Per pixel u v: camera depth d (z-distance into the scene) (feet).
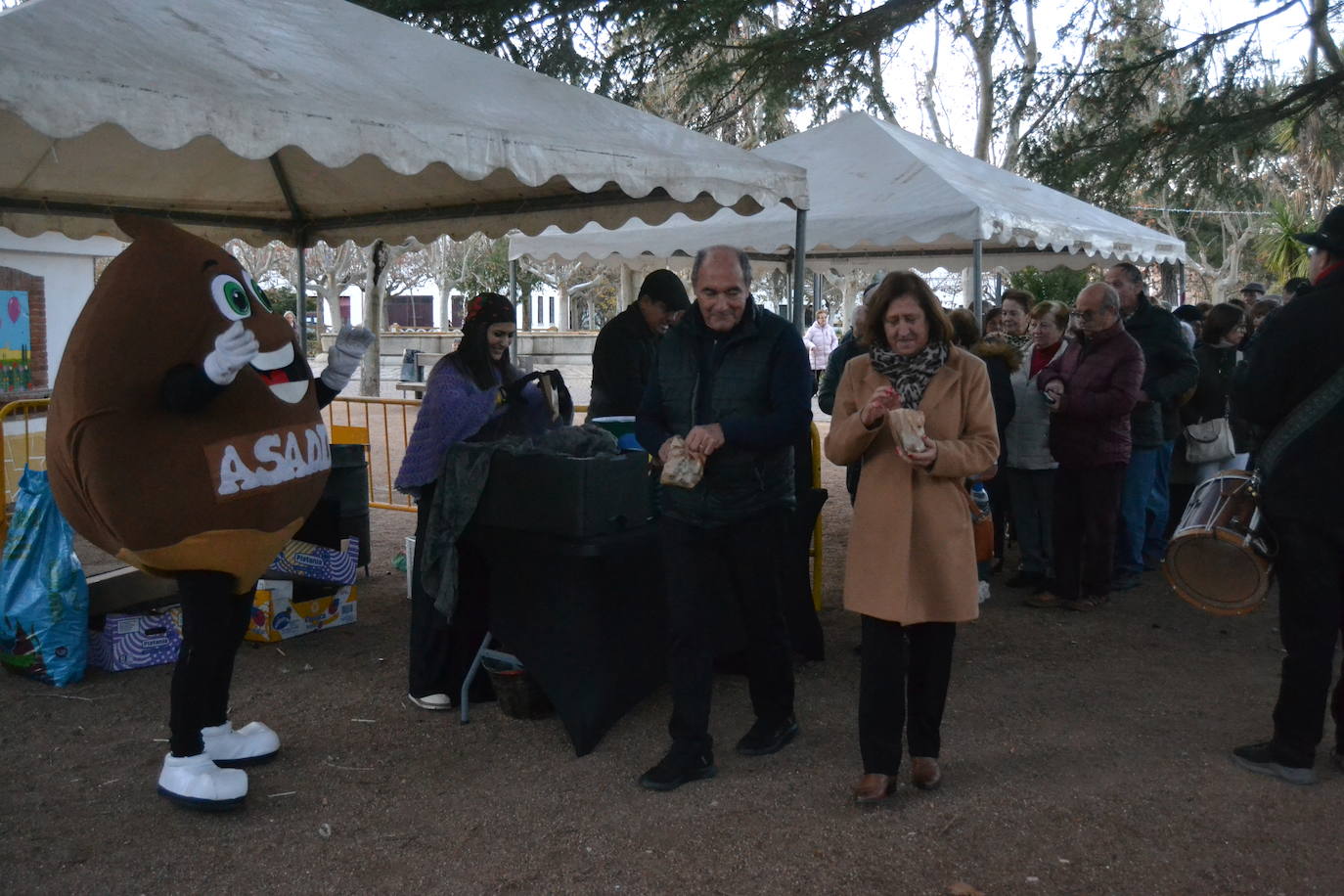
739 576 12.42
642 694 14.17
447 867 10.53
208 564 11.12
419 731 14.07
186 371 10.55
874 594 11.18
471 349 14.35
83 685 15.83
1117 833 11.21
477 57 16.78
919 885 10.20
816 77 30.07
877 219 23.76
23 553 15.87
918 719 12.07
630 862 10.62
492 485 13.37
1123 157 30.48
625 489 13.30
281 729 14.11
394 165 12.41
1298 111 29.91
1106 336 18.94
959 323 18.83
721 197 16.35
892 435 11.19
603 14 28.32
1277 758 12.58
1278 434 12.21
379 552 25.03
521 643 13.69
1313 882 10.26
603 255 30.68
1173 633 18.70
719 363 11.99
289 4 15.52
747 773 12.69
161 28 12.51
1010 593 21.53
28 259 34.65
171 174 20.67
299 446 11.79
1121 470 19.71
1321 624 12.16
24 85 9.53
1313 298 11.94
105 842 10.97
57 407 10.77
